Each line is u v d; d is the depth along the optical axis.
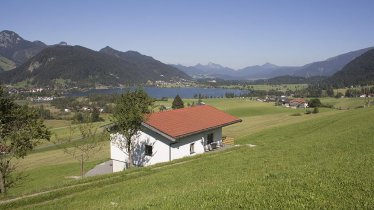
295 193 12.58
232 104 185.38
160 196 16.14
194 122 42.72
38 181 39.47
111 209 15.38
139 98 35.06
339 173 15.23
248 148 35.97
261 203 12.02
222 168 24.66
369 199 11.25
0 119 25.84
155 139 38.50
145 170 29.12
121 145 39.34
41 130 27.48
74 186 24.47
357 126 38.16
